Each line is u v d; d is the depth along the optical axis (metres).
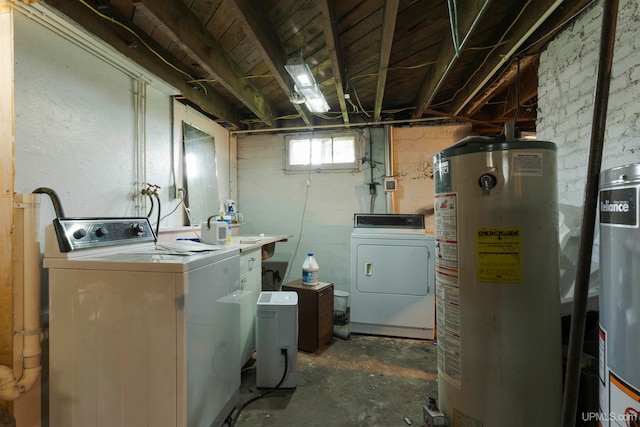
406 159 3.44
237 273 1.70
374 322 2.67
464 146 1.22
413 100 3.23
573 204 1.80
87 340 1.21
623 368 0.72
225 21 1.87
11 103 1.28
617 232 0.74
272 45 1.91
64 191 1.55
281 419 1.60
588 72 1.69
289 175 3.64
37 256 1.28
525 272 1.13
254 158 3.68
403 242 2.62
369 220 2.87
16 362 1.24
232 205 3.18
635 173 0.69
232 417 1.60
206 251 1.54
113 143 1.88
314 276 2.58
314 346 2.37
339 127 3.50
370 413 1.65
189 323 1.18
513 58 2.11
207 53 1.94
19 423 1.30
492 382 1.15
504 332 1.14
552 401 1.13
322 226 3.57
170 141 2.45
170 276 1.16
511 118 3.05
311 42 2.08
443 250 1.30
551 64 1.99
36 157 1.41
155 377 1.16
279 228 3.65
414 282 2.60
